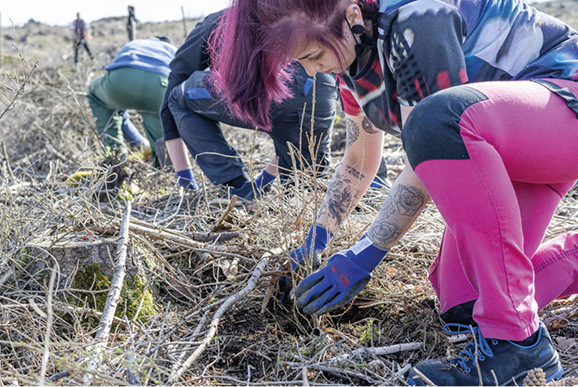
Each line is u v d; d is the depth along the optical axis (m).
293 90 2.62
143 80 3.83
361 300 1.95
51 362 1.51
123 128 4.76
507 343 1.43
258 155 4.09
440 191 1.34
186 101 2.85
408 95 1.43
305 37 1.40
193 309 1.86
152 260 2.10
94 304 1.87
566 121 1.37
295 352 1.71
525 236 1.55
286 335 1.85
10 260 1.93
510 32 1.43
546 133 1.35
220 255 2.15
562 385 1.39
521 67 1.46
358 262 1.63
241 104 1.61
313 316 1.79
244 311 1.93
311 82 2.66
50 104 5.55
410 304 1.90
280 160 2.90
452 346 1.66
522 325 1.39
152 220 2.52
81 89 6.12
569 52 1.46
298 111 2.67
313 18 1.38
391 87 1.50
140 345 1.69
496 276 1.35
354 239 2.15
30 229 2.09
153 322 1.75
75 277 1.91
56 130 5.03
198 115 2.88
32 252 1.95
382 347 1.70
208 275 2.18
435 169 1.33
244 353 1.73
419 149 1.33
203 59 2.90
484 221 1.32
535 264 1.67
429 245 2.24
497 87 1.36
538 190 1.55
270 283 1.92
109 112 4.34
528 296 1.40
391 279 2.07
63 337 1.78
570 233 1.72
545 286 1.66
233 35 1.51
